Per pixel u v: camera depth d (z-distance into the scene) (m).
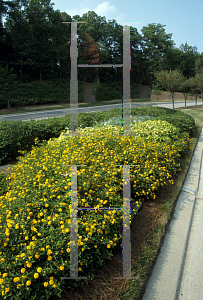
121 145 4.07
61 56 33.00
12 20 31.17
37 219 2.20
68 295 1.80
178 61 58.19
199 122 13.04
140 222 2.88
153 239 2.59
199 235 2.90
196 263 2.42
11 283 1.62
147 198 3.35
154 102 33.44
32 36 32.03
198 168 5.23
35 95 27.50
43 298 1.72
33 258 1.77
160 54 52.94
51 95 29.11
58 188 2.46
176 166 4.69
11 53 30.70
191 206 3.54
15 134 5.50
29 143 5.84
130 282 1.96
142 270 2.12
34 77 34.12
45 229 2.03
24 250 1.82
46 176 2.80
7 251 1.81
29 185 2.66
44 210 2.19
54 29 35.28
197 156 6.20
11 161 5.42
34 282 1.69
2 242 1.86
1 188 3.35
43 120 7.10
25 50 29.47
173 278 2.14
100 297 1.80
